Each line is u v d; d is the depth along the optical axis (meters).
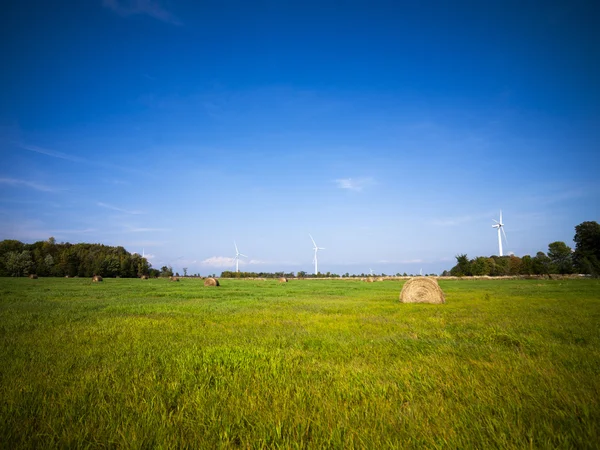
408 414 4.56
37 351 8.27
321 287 48.19
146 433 3.99
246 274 127.00
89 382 5.87
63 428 4.21
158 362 7.41
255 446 3.77
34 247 110.69
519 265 103.81
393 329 11.66
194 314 15.99
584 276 76.50
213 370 6.67
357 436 3.92
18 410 4.70
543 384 5.48
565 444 3.59
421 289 22.86
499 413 4.55
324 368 6.70
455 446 3.70
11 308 18.02
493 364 6.75
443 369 6.51
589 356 7.32
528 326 11.53
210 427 4.19
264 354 7.65
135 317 14.85
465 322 12.95
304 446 3.76
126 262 119.00
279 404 4.88
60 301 22.64
